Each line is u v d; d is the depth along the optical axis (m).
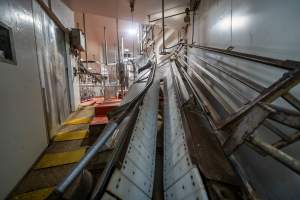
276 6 0.96
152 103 1.92
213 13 2.12
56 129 2.22
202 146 1.02
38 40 1.78
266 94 0.78
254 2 1.19
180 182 0.91
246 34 1.31
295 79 0.70
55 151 1.77
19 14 1.39
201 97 1.77
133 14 3.35
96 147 0.70
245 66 1.31
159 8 3.11
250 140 0.79
